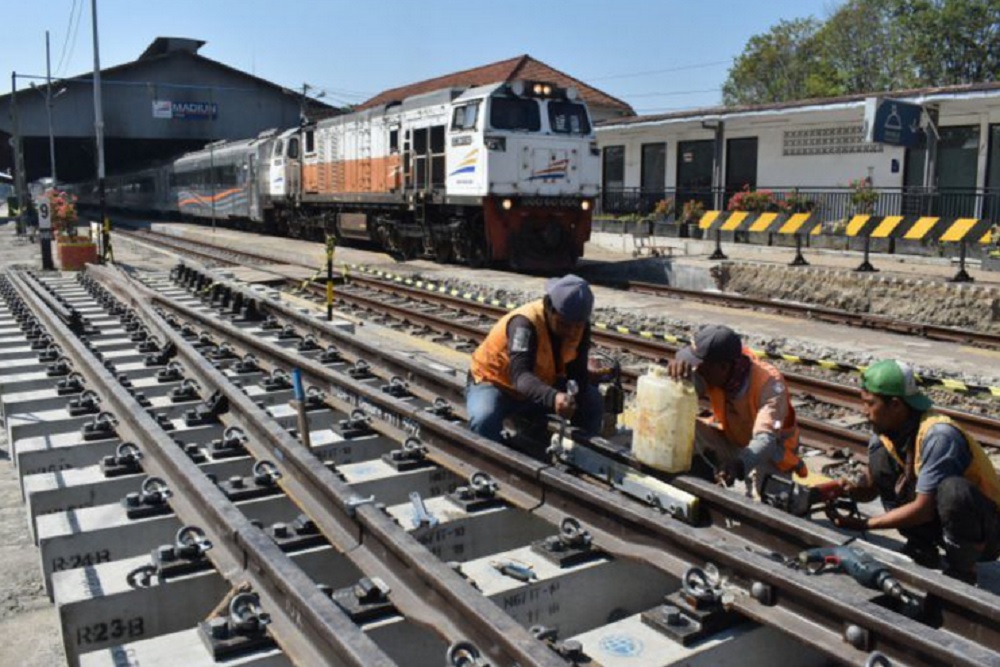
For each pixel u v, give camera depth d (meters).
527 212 18.70
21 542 4.99
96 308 12.56
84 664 3.05
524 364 4.63
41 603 4.24
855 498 4.44
